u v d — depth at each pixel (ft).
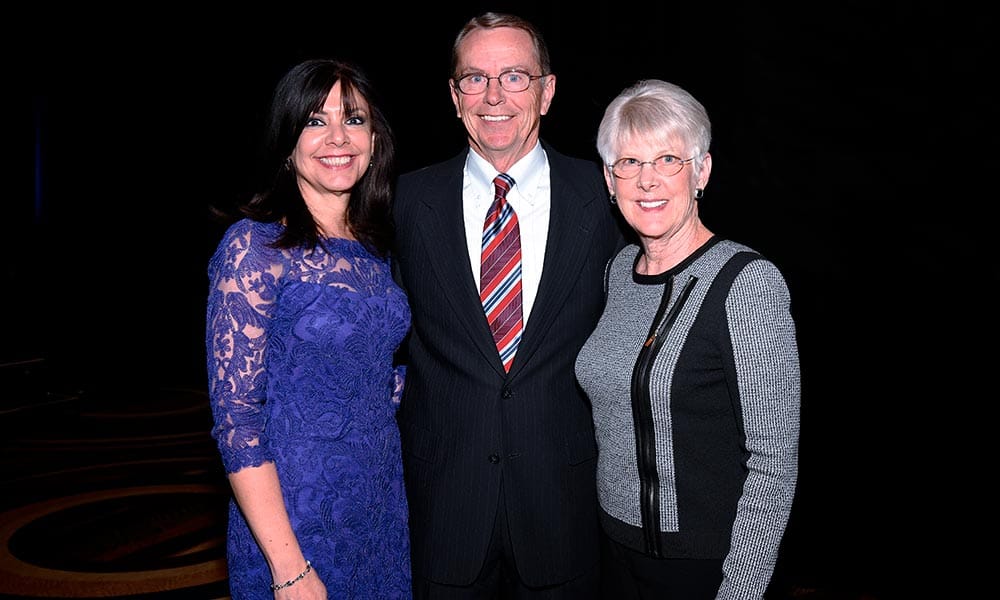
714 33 21.88
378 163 6.08
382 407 5.64
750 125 21.97
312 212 5.78
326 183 5.59
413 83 26.78
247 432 4.99
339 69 5.61
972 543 11.54
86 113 34.01
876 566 10.93
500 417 6.13
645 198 5.30
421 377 6.42
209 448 17.02
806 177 21.57
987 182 19.49
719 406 4.98
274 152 5.52
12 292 35.06
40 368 25.00
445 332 6.29
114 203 34.99
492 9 24.45
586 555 6.28
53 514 12.96
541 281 6.27
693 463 4.99
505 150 6.52
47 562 11.09
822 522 12.50
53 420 19.25
